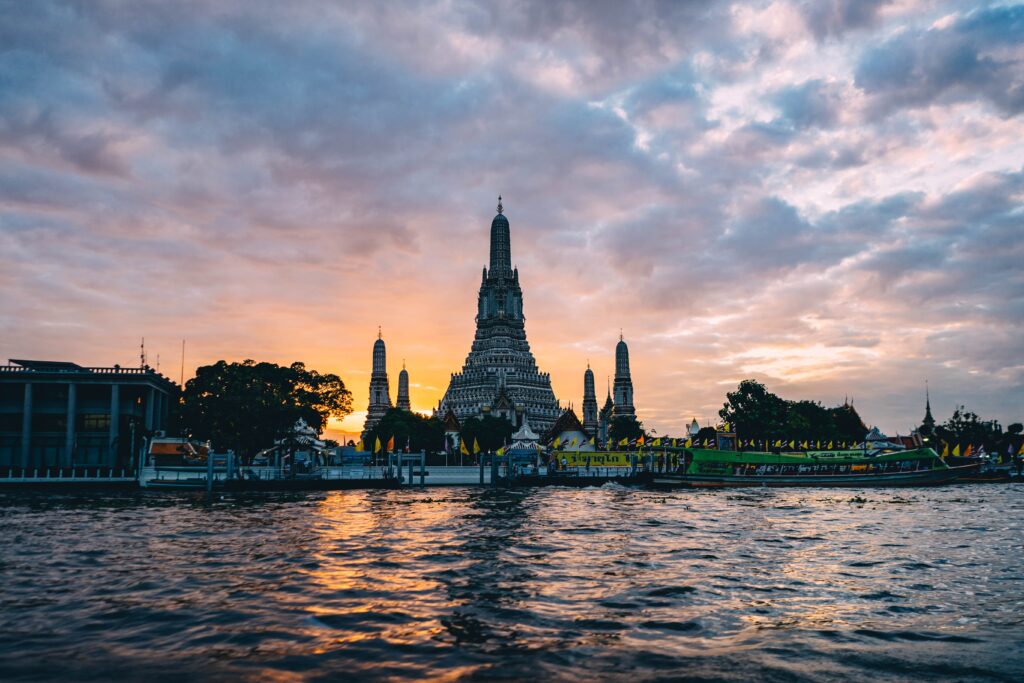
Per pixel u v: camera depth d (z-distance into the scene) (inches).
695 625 910.4
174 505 2719.0
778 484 4119.1
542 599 1051.3
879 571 1270.9
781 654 790.5
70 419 4345.5
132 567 1311.5
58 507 2615.7
